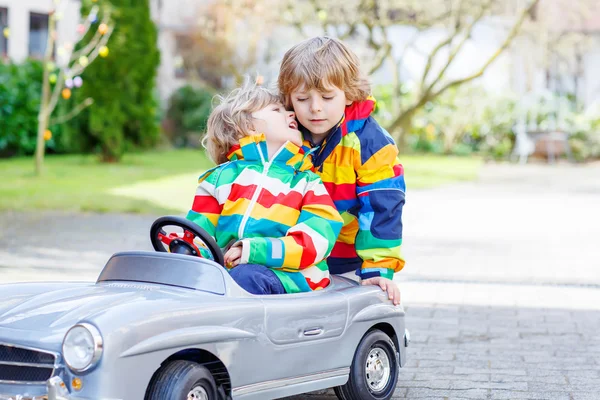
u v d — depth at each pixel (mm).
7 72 26156
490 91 33812
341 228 5250
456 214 16719
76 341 3768
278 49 30266
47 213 15172
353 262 5590
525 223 15562
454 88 33344
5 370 3992
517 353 6879
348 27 25656
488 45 34750
